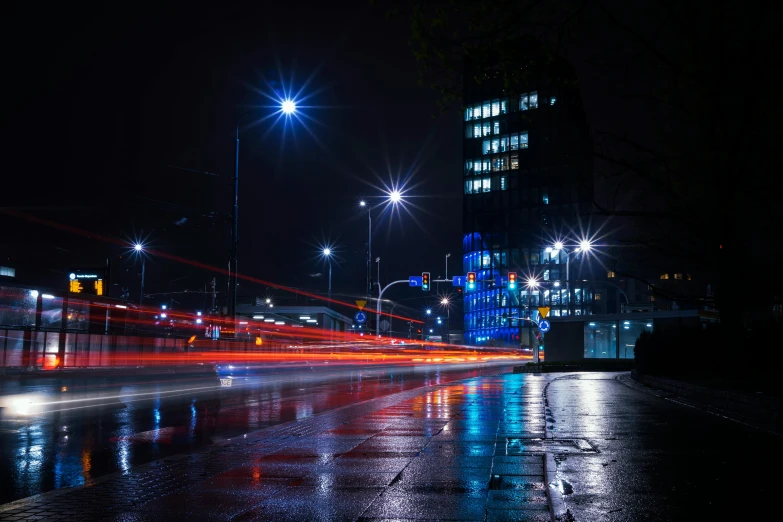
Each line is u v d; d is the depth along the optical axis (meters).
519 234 116.25
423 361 78.75
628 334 56.44
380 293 55.06
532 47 11.99
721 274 19.27
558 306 112.62
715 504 6.38
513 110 117.56
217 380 32.47
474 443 10.65
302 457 9.49
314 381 34.72
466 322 130.62
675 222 20.86
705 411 15.51
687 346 27.09
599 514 5.99
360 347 76.31
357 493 7.13
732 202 16.08
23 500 6.93
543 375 40.25
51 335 25.59
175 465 8.91
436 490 7.23
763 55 13.67
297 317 92.38
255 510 6.45
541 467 8.45
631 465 8.45
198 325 41.88
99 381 25.84
